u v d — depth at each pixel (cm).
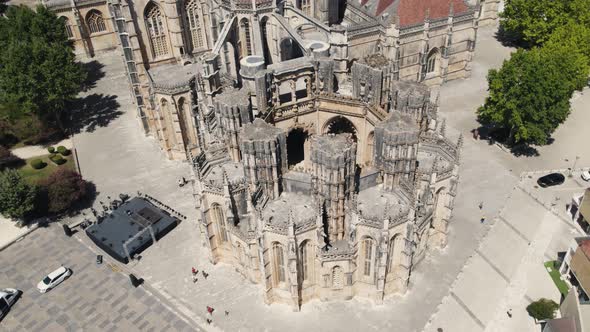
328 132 8800
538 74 9356
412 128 6619
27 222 9175
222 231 7762
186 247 8438
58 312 7488
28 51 10388
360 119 8162
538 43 13425
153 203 9412
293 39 9319
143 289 7738
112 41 15225
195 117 10219
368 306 7250
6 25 12438
